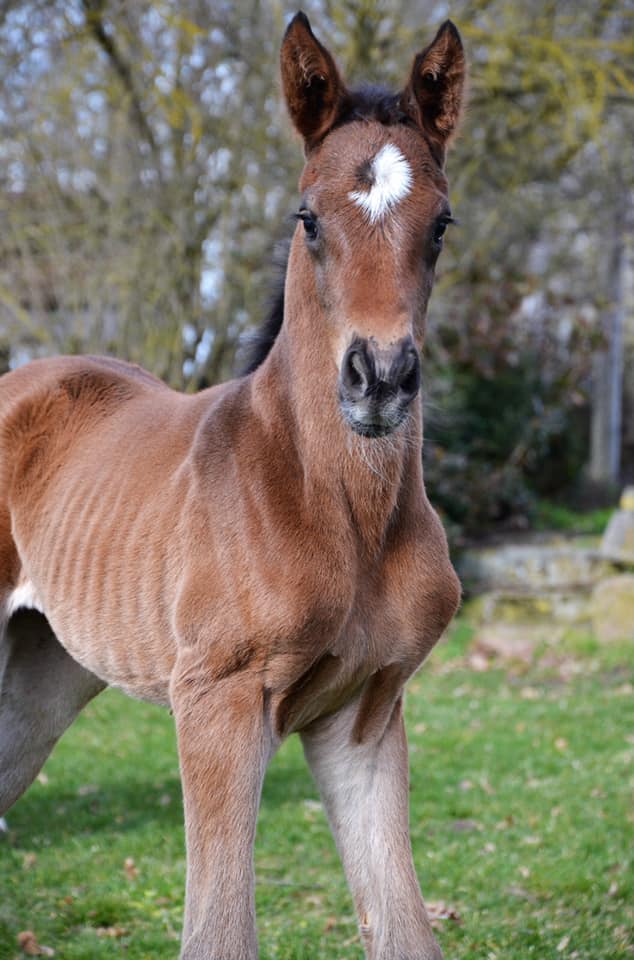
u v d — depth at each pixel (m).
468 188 10.75
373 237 2.39
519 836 4.85
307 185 2.58
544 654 8.92
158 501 2.96
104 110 9.39
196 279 9.25
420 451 2.80
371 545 2.66
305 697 2.73
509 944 3.66
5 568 3.53
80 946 3.69
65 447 3.50
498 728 6.79
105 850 4.71
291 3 9.48
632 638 9.00
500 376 12.38
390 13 9.56
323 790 2.91
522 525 12.36
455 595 2.81
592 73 10.27
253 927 2.57
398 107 2.59
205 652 2.65
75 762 6.09
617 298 14.90
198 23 9.00
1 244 9.29
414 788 5.61
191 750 2.64
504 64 9.95
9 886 4.25
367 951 2.79
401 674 2.79
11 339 9.34
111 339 9.55
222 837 2.59
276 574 2.58
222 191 9.23
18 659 3.63
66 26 8.87
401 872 2.75
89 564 3.13
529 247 12.73
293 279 2.73
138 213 9.20
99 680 3.71
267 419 2.74
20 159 9.27
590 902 4.05
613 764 5.91
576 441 14.66
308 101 2.63
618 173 12.19
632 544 9.91
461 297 10.85
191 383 9.34
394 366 2.29
